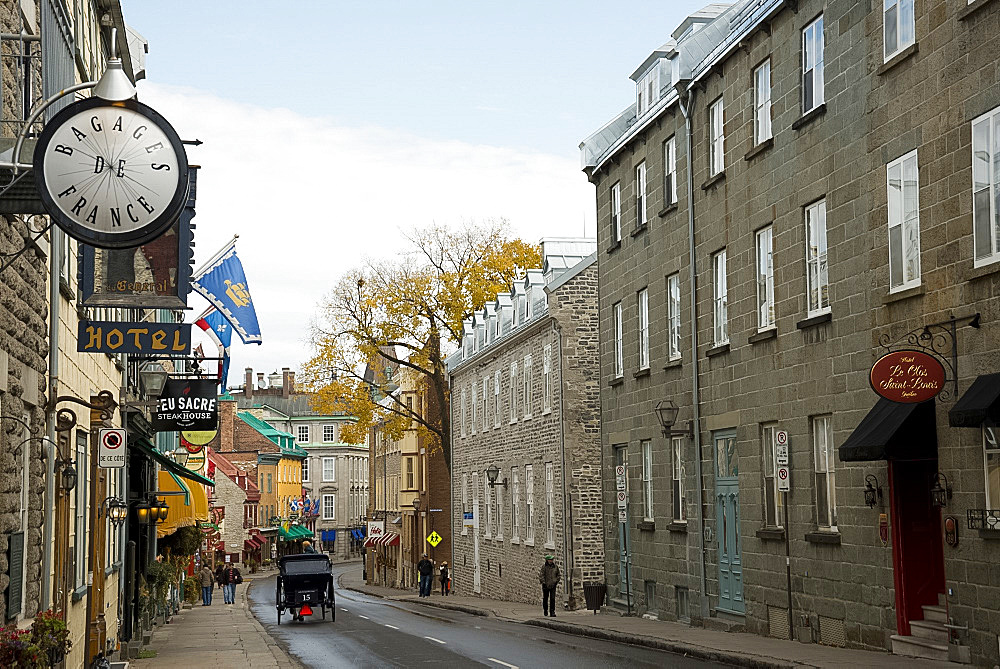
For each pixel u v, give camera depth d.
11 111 10.99
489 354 47.88
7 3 10.84
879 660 16.50
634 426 30.31
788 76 21.31
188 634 31.12
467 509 52.78
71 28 14.78
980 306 15.21
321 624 34.94
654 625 26.83
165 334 16.38
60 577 15.21
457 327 54.91
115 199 9.02
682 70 25.94
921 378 15.34
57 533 14.80
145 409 25.66
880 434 16.52
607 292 32.66
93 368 19.38
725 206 24.31
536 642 24.83
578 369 37.44
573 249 43.69
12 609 11.26
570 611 35.72
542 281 42.69
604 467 32.88
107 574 22.52
